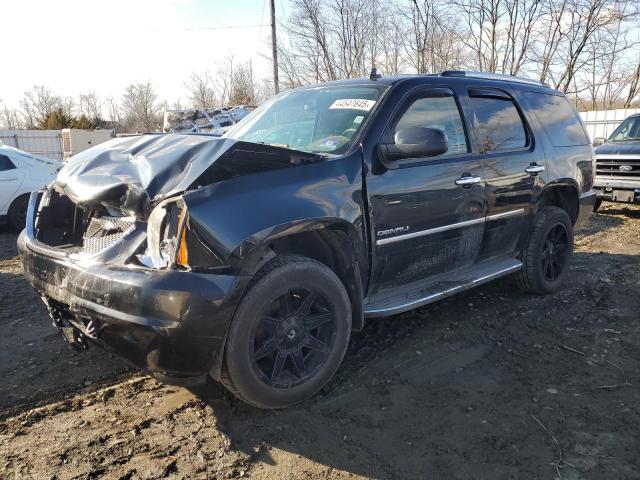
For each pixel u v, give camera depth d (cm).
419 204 365
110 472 257
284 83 2389
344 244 327
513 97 478
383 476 258
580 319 456
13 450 273
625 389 338
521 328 437
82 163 336
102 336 277
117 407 316
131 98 4575
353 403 322
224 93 3447
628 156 921
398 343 407
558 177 501
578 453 274
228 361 278
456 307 483
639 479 254
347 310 326
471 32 1938
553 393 334
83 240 314
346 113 371
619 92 2267
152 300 252
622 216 984
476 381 350
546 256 508
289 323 303
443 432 293
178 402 321
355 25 2228
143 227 279
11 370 361
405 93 376
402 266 367
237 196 277
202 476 256
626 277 575
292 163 308
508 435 290
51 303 314
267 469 262
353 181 327
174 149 301
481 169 414
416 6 1984
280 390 302
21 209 938
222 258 264
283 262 296
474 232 415
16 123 5328
